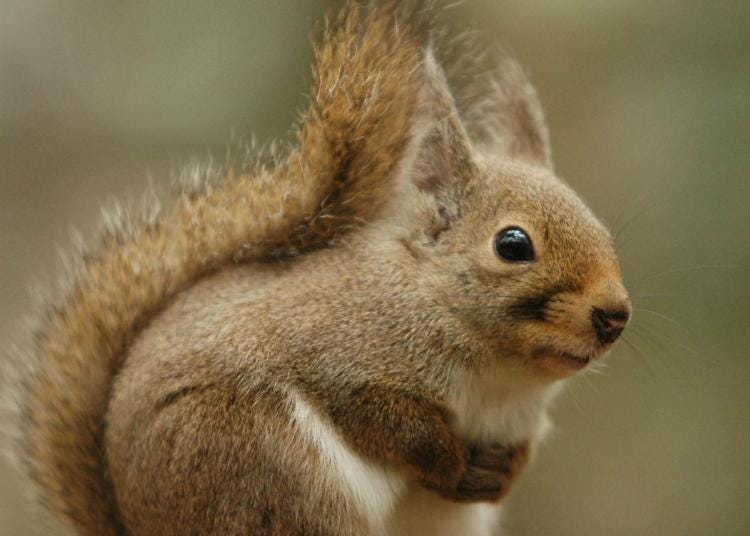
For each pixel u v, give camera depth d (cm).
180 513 150
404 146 153
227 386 151
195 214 154
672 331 168
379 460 152
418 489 153
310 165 153
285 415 151
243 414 151
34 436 153
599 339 150
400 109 153
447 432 151
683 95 170
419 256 152
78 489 153
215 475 150
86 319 153
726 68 170
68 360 153
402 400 152
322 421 151
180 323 152
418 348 152
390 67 153
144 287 153
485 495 152
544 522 170
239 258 154
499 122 156
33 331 154
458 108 155
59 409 153
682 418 170
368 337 152
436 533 153
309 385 151
